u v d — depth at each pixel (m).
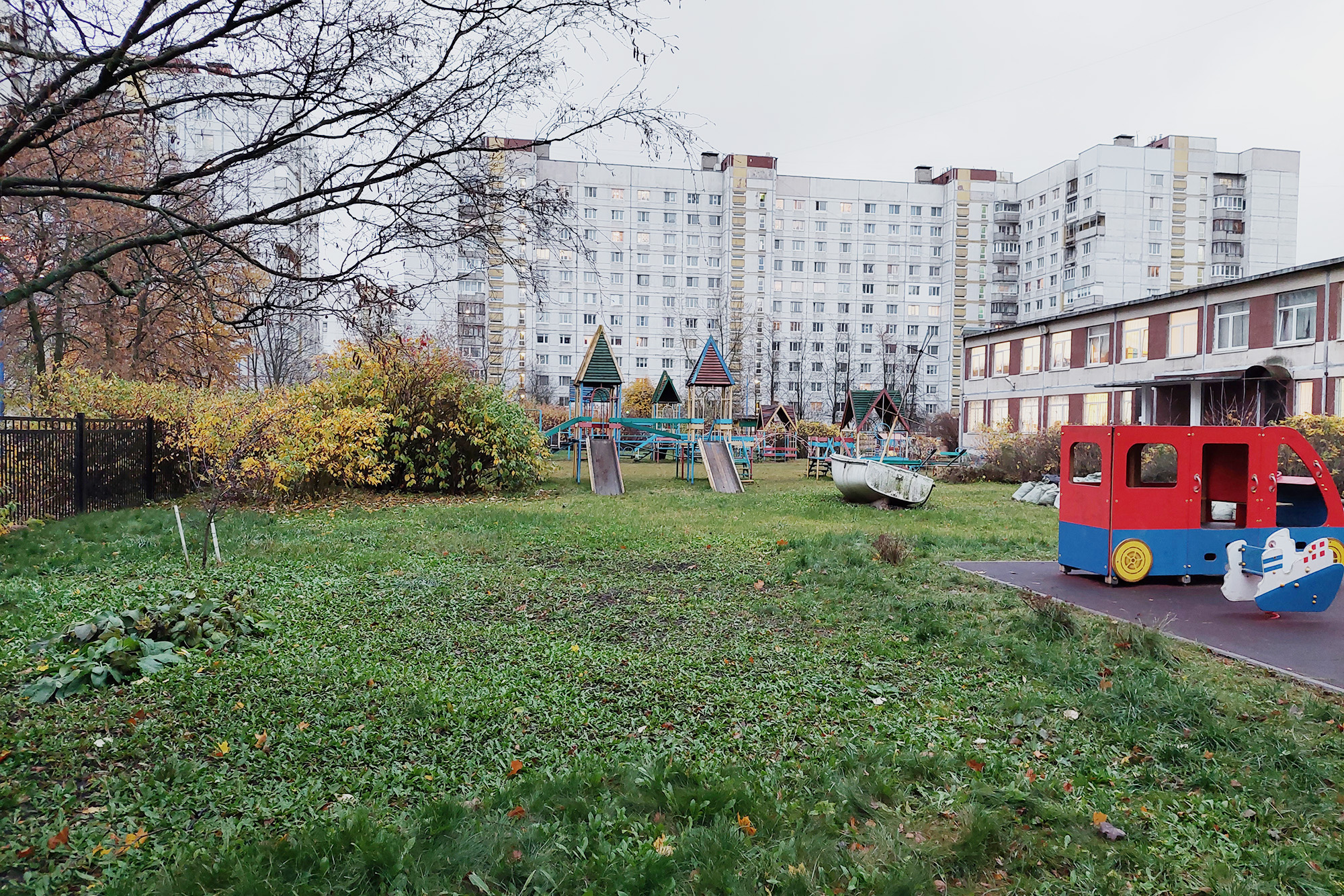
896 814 3.79
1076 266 82.75
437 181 4.46
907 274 93.06
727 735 4.75
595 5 4.21
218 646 6.27
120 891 2.99
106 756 4.32
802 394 89.62
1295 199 80.94
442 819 3.55
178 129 4.76
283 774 4.14
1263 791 4.09
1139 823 3.77
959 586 9.16
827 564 10.09
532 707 5.12
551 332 83.94
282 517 15.12
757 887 3.09
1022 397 40.16
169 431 18.19
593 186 84.75
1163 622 7.48
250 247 4.70
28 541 11.23
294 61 4.23
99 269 4.83
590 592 8.66
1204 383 29.27
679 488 24.23
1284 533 7.82
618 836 3.51
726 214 87.75
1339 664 6.32
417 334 28.34
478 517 15.15
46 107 3.88
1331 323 24.44
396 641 6.66
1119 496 9.31
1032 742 4.75
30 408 18.62
